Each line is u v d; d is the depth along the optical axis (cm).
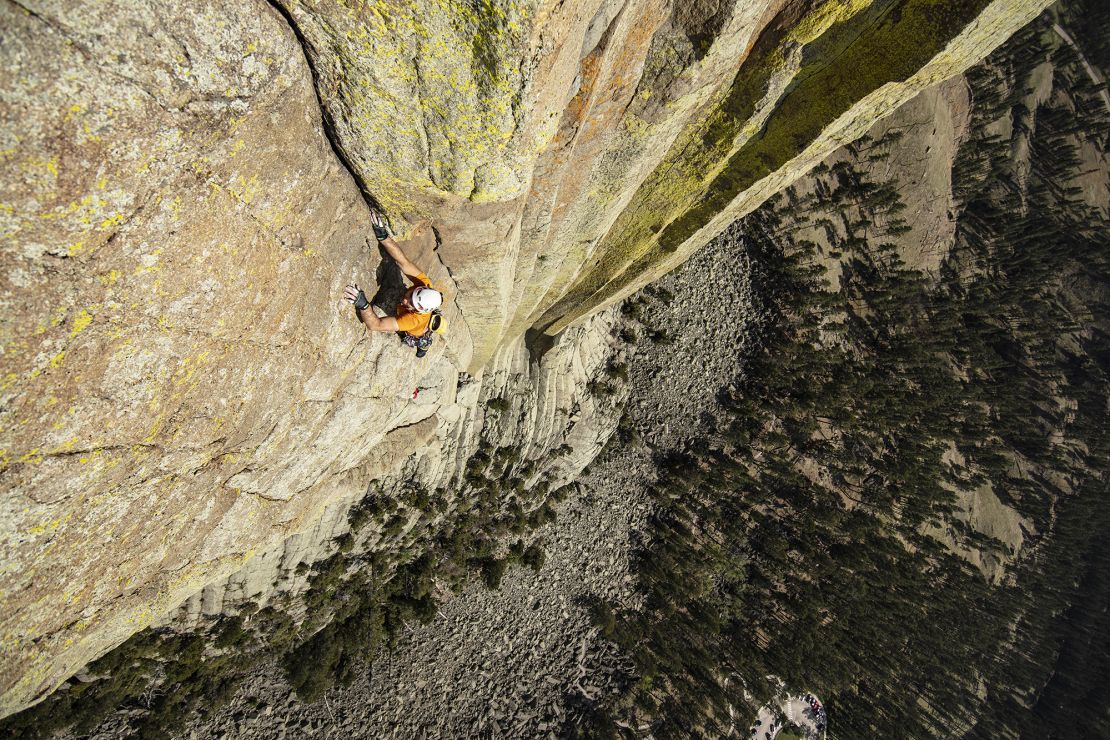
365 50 332
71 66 229
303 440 612
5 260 244
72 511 348
